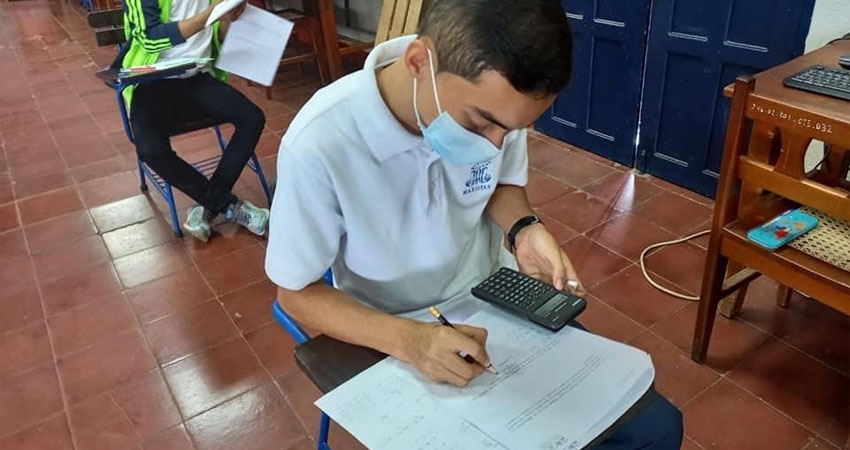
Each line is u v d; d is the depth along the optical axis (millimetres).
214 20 2072
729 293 1704
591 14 2672
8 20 6227
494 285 1007
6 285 2244
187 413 1700
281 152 849
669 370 1740
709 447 1516
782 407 1608
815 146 2049
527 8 640
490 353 888
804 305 1942
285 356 1876
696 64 2381
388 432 764
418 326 851
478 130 755
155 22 2258
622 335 1878
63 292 2199
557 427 764
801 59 1564
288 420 1666
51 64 4766
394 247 944
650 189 2629
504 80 654
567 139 3047
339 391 827
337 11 4387
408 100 822
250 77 2260
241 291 2166
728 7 2201
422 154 880
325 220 868
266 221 2430
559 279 1013
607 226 2398
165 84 2318
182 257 2365
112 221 2615
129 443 1620
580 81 2854
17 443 1631
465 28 660
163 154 2311
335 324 896
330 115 846
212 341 1949
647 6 2457
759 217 1566
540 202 2576
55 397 1767
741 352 1783
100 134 3467
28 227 2596
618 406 795
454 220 989
